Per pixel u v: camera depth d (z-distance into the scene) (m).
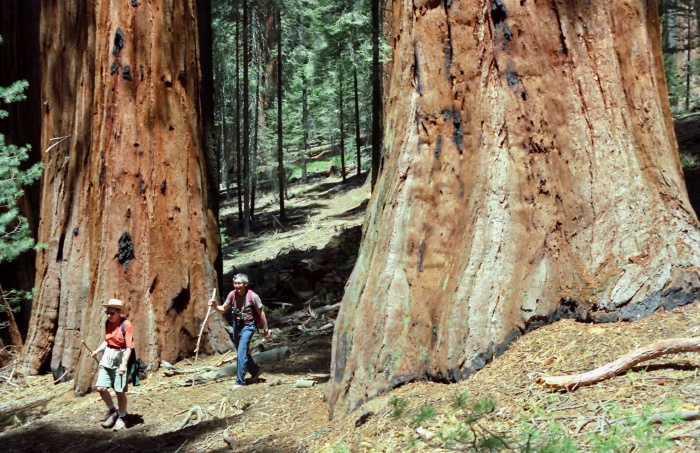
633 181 5.18
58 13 12.70
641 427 3.31
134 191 10.40
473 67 5.74
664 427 3.28
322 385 7.18
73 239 11.48
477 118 5.67
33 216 16.47
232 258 26.70
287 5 34.44
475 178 5.55
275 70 44.38
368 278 5.56
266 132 40.16
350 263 17.72
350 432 4.75
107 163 10.41
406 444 4.16
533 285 5.09
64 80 12.61
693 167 14.54
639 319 4.59
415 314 5.23
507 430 3.82
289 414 6.38
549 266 5.15
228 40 38.22
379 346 5.23
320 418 5.69
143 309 10.14
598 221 5.17
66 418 8.29
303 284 16.19
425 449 3.96
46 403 9.40
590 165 5.35
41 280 11.95
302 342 10.75
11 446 7.38
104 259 10.15
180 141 10.98
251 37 37.09
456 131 5.68
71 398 9.39
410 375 5.09
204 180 11.62
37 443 7.40
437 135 5.70
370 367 5.22
